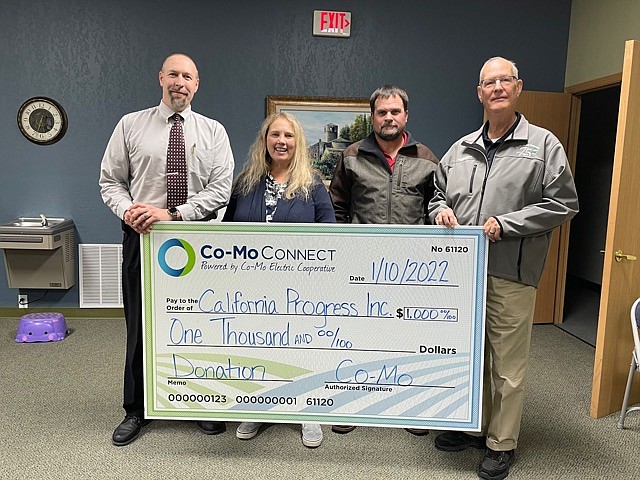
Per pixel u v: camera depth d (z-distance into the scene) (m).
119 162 2.31
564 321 4.63
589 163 6.33
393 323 2.11
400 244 2.07
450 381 2.12
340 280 2.11
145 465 2.20
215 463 2.23
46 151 4.18
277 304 2.13
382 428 2.58
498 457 2.17
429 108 4.34
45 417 2.59
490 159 2.14
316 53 4.24
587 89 4.09
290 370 2.16
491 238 2.03
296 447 2.38
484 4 4.28
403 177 2.43
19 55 4.07
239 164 4.30
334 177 2.64
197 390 2.19
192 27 4.14
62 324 3.81
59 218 4.25
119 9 4.08
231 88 4.22
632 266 2.70
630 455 2.35
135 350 2.35
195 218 2.27
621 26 3.70
